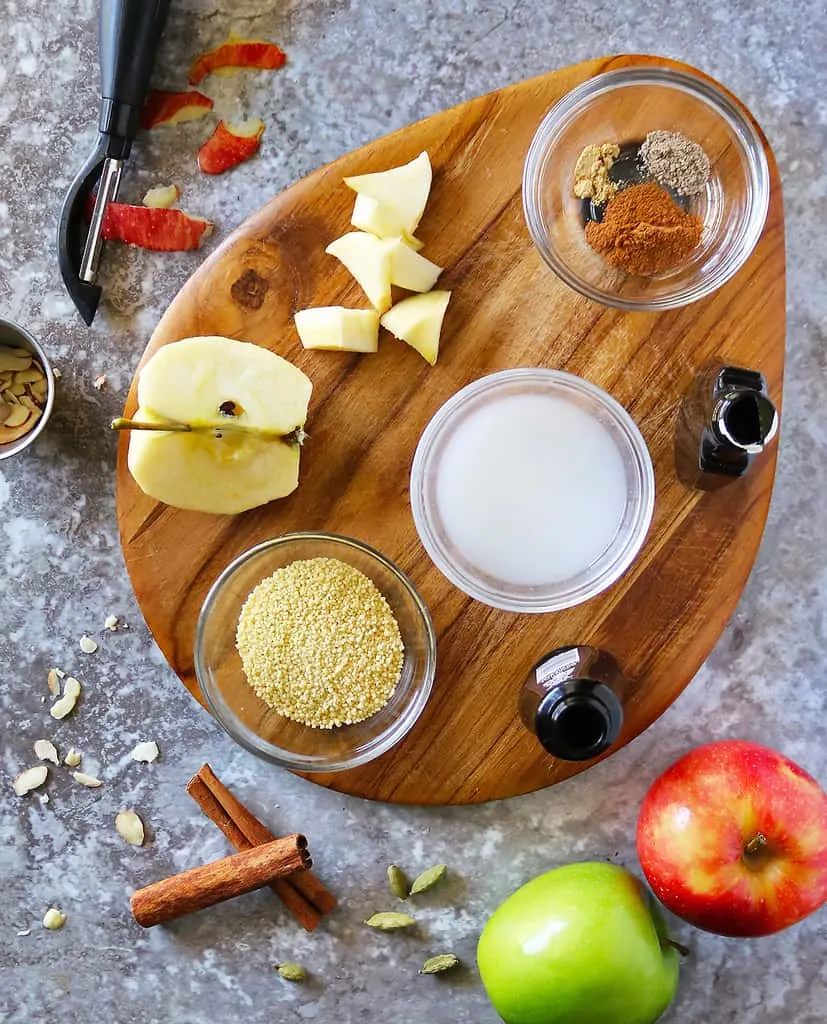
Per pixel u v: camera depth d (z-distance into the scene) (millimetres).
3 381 584
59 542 602
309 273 561
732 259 567
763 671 602
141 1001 607
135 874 604
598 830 600
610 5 593
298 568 574
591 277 567
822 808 547
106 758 604
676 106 564
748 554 567
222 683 577
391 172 554
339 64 595
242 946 604
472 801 574
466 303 564
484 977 572
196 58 591
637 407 567
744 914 548
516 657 570
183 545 567
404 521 568
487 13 593
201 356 538
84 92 597
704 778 550
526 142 559
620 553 559
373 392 565
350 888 601
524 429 555
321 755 580
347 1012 603
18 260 601
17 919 607
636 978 543
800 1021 601
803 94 595
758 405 532
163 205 595
